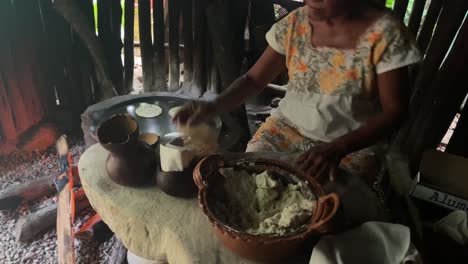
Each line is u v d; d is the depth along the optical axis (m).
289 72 1.47
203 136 1.33
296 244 0.92
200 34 2.42
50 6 2.18
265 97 2.54
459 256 1.46
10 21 2.06
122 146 1.10
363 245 0.94
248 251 0.94
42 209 1.94
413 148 2.23
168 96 2.21
